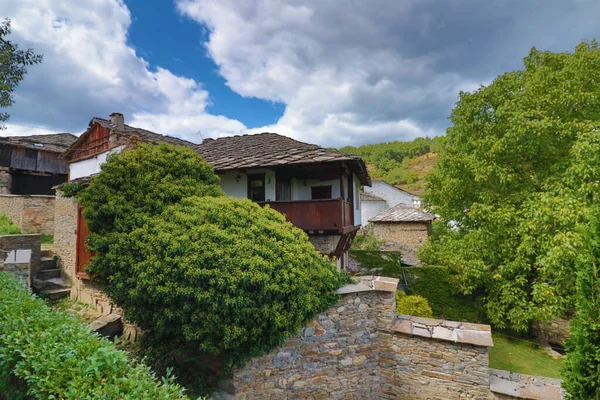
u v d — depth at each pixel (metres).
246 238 4.98
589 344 3.55
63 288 9.20
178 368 5.56
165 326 4.78
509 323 10.38
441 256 11.37
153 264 4.66
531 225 8.45
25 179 18.27
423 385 5.85
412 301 8.63
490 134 10.34
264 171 9.73
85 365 2.52
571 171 8.10
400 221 19.12
